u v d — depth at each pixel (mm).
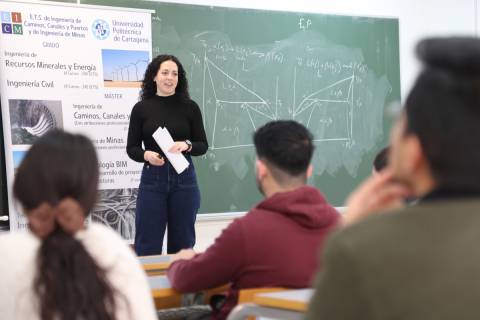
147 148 3277
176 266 1554
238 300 1403
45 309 967
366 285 604
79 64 3721
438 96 623
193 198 3367
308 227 1452
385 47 4832
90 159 1027
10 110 3555
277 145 1489
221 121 4312
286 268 1424
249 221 1449
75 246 1005
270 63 4445
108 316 988
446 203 624
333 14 4629
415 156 648
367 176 4812
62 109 3688
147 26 3910
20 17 3553
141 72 3900
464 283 574
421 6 4961
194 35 4195
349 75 4711
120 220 3869
